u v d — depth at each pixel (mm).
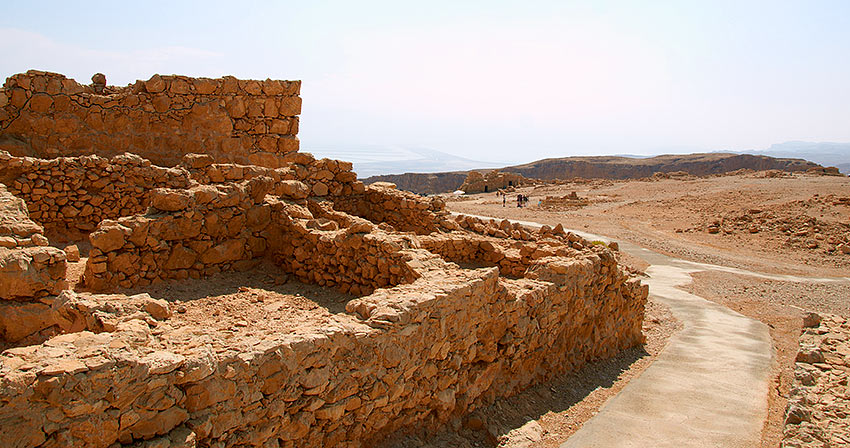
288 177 13211
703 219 37531
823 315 9555
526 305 8430
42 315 7188
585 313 10117
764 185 50062
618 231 34688
